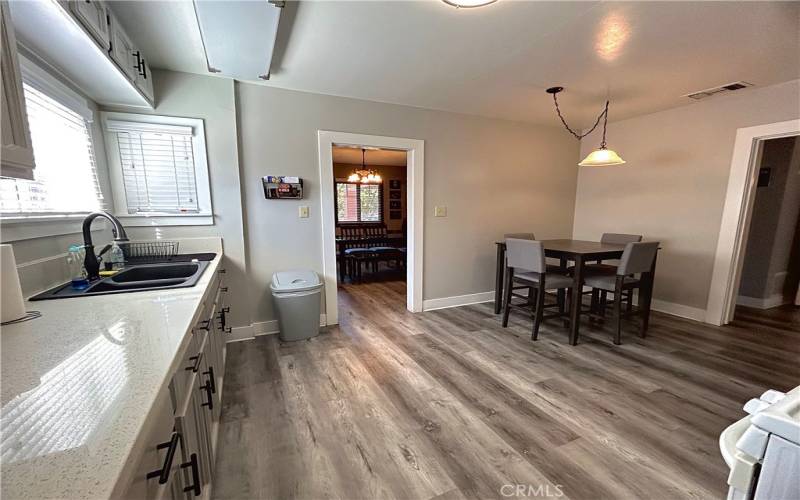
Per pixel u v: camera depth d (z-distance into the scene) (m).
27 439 0.49
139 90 2.02
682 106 3.37
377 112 3.20
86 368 0.71
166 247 2.47
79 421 0.53
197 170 2.57
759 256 3.82
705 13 1.75
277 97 2.81
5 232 1.21
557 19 1.80
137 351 0.80
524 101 3.20
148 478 0.59
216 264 2.09
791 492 0.46
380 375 2.28
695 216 3.36
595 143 4.25
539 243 2.80
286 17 1.77
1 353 0.79
